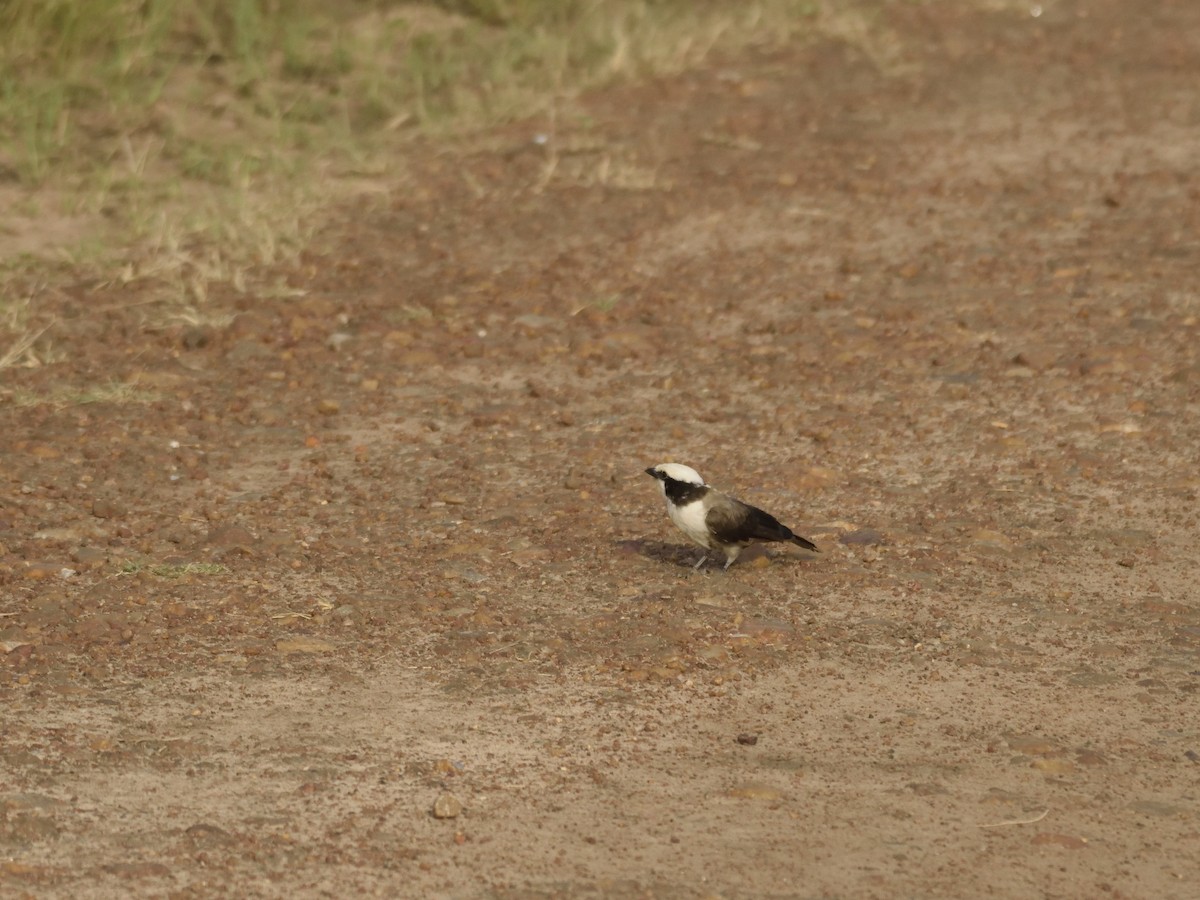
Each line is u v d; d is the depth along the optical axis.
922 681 14.38
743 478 19.44
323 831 11.62
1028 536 17.72
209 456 19.92
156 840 11.40
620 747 13.04
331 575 16.48
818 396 22.25
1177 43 42.31
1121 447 20.36
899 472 19.66
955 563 17.02
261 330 23.98
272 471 19.56
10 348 22.83
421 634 15.09
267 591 16.02
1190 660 14.85
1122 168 32.81
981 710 13.84
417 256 27.48
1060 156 33.59
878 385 22.62
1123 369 22.86
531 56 37.75
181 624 15.16
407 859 11.28
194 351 23.33
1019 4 45.50
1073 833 11.82
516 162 32.06
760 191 31.11
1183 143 34.34
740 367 23.34
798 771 12.71
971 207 30.58
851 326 24.89
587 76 37.28
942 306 25.73
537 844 11.53
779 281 26.91
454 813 11.87
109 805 11.87
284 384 22.34
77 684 13.84
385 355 23.47
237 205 28.78
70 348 23.08
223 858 11.20
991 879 11.18
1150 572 16.83
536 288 26.33
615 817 11.95
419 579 16.41
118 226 27.75
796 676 14.43
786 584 16.45
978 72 39.44
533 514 18.31
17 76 32.09
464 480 19.33
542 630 15.23
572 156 32.59
